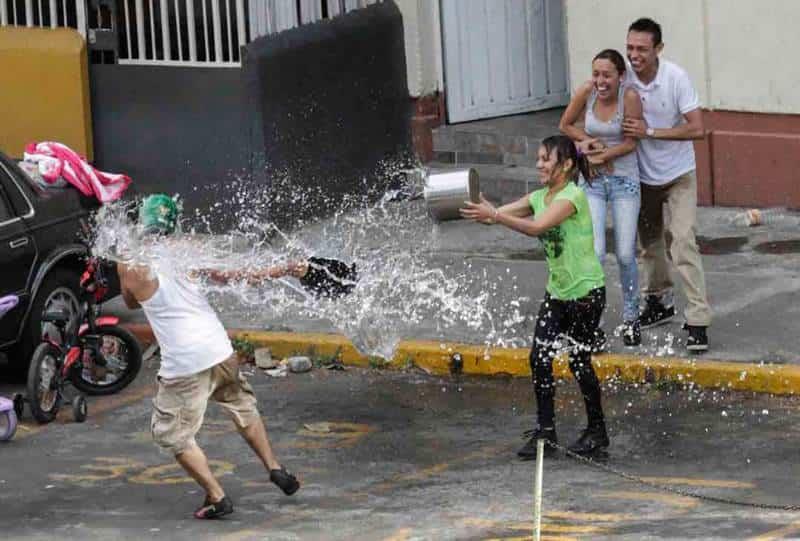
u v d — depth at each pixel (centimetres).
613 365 1916
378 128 2831
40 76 2680
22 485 1650
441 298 2206
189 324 1497
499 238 2523
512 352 1986
